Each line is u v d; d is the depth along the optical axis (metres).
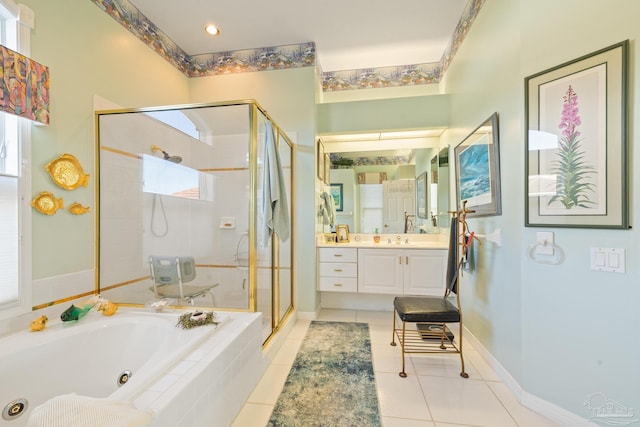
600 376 1.29
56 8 1.70
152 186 2.43
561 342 1.42
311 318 2.94
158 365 1.19
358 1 2.36
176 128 2.58
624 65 1.20
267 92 3.00
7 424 1.22
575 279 1.37
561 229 1.41
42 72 1.58
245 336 1.63
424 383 1.80
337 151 3.53
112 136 2.09
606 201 1.26
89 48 1.93
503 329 1.80
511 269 1.70
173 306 2.09
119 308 1.95
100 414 0.82
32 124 1.57
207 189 2.68
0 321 1.43
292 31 2.74
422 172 3.41
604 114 1.26
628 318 1.22
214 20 2.57
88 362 1.52
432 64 3.36
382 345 2.34
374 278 2.98
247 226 2.49
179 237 2.68
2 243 1.45
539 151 1.48
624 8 1.20
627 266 1.22
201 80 3.12
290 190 2.90
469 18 2.33
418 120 3.05
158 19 2.55
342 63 3.35
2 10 1.44
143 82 2.46
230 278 2.58
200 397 1.17
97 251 1.97
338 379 1.85
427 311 1.92
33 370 1.33
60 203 1.73
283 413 1.53
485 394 1.68
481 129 2.07
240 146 2.57
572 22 1.35
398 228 3.45
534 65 1.50
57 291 1.71
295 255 2.98
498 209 1.82
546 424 1.43
